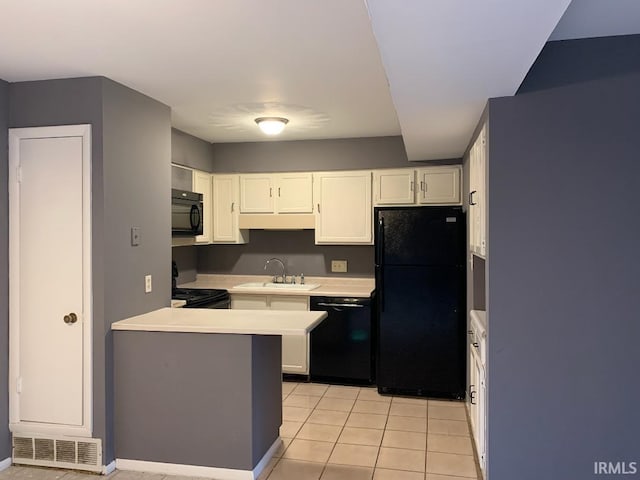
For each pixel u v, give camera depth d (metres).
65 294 2.86
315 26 2.19
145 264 3.21
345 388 4.46
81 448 2.87
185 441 2.83
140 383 2.87
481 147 2.81
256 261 5.32
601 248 2.33
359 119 4.01
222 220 5.05
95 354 2.83
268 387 3.05
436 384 4.13
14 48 2.41
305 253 5.21
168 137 3.51
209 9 2.01
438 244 4.12
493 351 2.43
